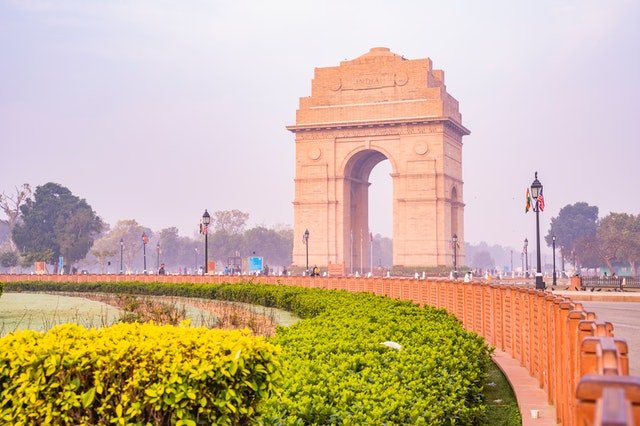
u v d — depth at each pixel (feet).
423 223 391.04
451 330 64.59
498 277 467.52
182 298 213.46
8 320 134.72
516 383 63.46
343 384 38.99
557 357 48.29
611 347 16.22
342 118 407.85
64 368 31.96
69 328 35.17
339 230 404.77
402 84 401.08
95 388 31.89
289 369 42.37
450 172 406.41
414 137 396.37
